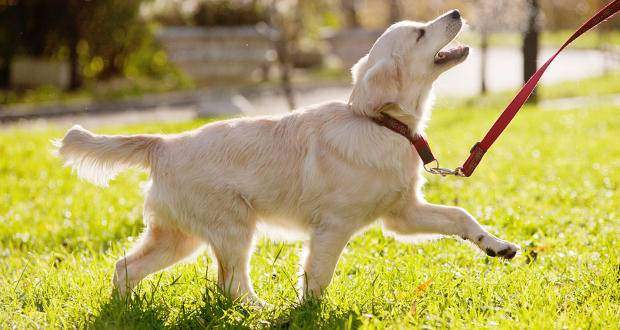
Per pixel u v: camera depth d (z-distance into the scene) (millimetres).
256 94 26391
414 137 5219
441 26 5254
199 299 5281
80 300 5266
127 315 4820
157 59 30812
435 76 5324
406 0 47281
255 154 5254
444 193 9227
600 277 5441
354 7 50750
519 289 5258
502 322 4555
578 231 7039
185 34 27328
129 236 7371
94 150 5367
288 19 32625
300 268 5496
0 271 6289
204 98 23047
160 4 29594
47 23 26984
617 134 15070
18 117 20984
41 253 7062
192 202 5223
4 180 10953
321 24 40750
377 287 5391
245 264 5316
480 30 27172
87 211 8703
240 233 5246
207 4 27750
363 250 6594
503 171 11023
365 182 5051
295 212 5281
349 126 5141
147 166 5453
